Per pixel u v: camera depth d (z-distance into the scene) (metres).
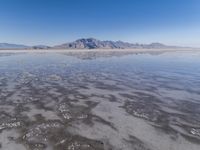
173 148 6.21
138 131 7.30
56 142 6.52
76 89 13.59
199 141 6.63
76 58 43.50
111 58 43.59
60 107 9.84
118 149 6.14
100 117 8.62
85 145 6.34
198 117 8.66
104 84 15.32
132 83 15.71
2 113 9.00
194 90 13.23
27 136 6.91
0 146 6.30
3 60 37.12
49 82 15.88
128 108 9.79
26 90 13.12
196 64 29.53
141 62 33.22
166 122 8.13
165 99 11.29
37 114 8.90
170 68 24.89
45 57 47.22
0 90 13.05
